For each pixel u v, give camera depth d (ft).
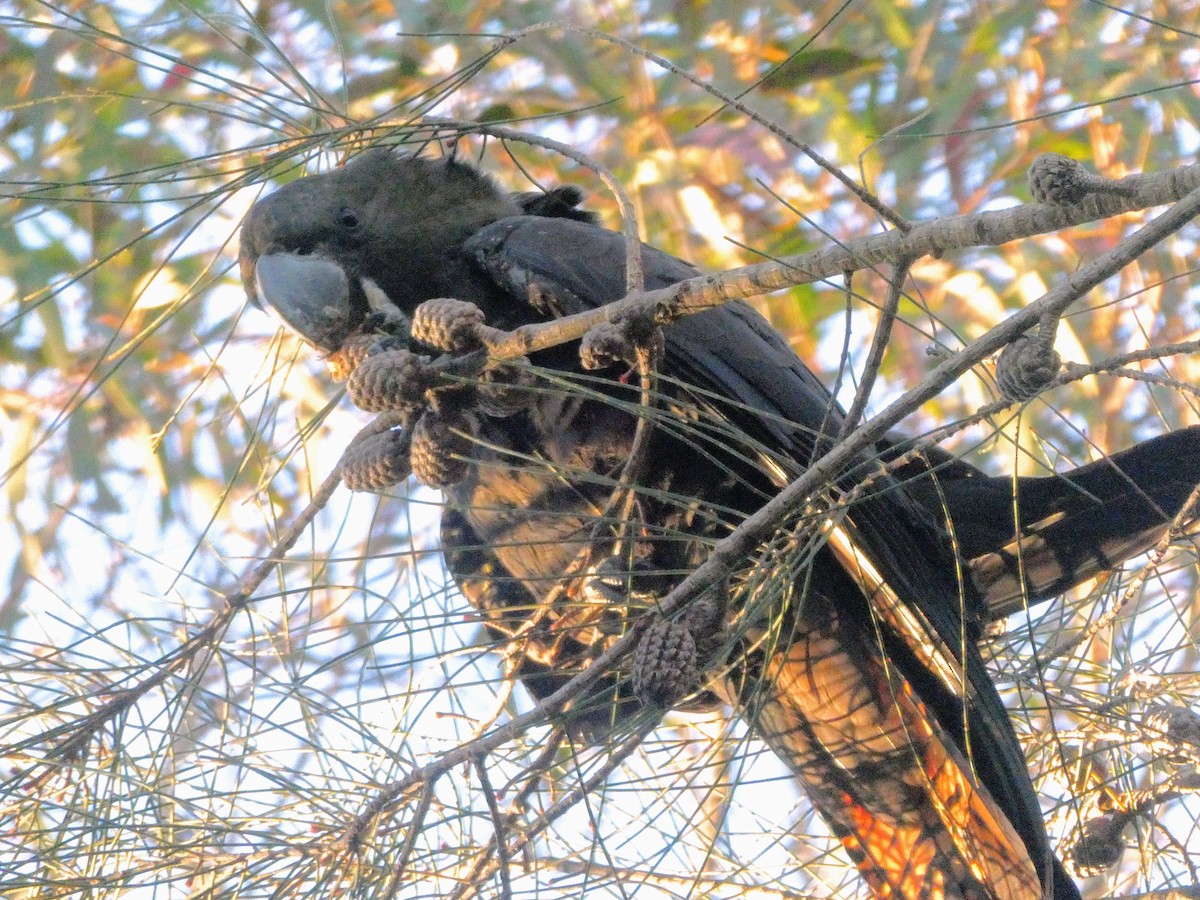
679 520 15.80
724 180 28.50
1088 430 25.85
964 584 15.58
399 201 17.85
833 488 13.15
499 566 17.76
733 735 14.87
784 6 28.78
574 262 16.15
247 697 14.02
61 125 26.30
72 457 26.61
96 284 26.58
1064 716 17.85
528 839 11.79
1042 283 27.61
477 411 14.67
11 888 11.54
